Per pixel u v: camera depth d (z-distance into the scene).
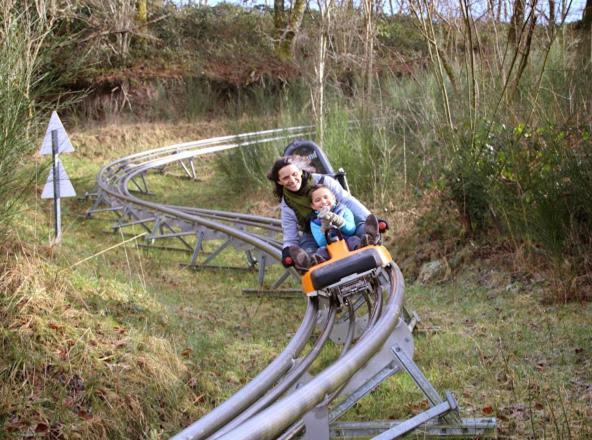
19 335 5.18
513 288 8.16
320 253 5.91
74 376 5.06
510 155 8.94
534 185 8.36
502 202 8.92
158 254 12.80
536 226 8.30
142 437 4.88
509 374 5.69
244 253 12.74
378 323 4.93
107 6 26.89
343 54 17.11
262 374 4.56
